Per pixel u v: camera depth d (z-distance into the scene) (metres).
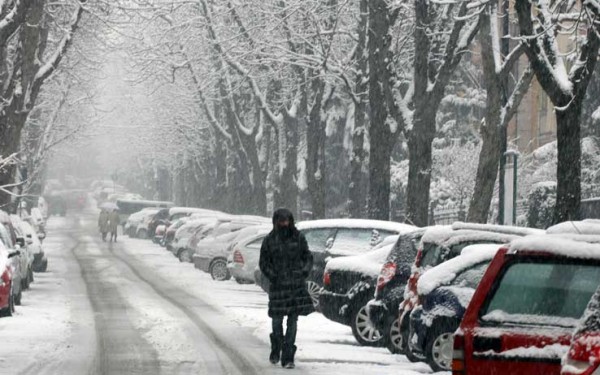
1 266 47.66
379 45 68.44
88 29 97.56
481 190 58.19
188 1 97.38
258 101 107.62
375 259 40.59
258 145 129.00
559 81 42.47
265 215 120.94
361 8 82.38
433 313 31.64
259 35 94.50
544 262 19.64
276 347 33.16
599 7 39.53
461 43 62.34
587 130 91.56
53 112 129.12
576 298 19.31
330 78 92.50
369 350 37.50
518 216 90.56
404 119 67.38
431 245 34.53
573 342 15.76
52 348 36.66
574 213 42.56
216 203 149.00
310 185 94.75
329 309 40.41
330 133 125.12
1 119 76.62
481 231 33.88
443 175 111.12
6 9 68.62
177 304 57.53
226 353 36.03
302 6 84.31
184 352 36.19
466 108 116.69
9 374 30.14
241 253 74.00
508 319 19.42
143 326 45.12
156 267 97.12
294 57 87.44
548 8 44.22
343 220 52.97
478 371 19.38
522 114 128.12
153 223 159.50
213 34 97.06
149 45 109.50
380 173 72.50
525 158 108.44
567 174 42.59
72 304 56.69
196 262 84.62
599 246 19.47
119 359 34.12
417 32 62.78
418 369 32.53
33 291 65.94
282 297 32.78
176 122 153.25
